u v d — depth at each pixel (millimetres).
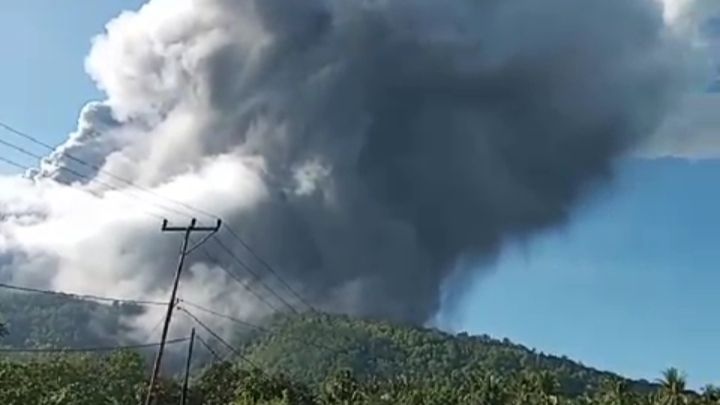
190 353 68625
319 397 128625
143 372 97062
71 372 87938
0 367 83188
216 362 120062
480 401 134375
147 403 50781
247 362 151875
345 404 126625
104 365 93438
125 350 111250
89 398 86312
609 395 132875
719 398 123312
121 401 90125
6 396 79562
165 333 51406
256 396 112688
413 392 136750
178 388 103000
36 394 81625
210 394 111562
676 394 123875
